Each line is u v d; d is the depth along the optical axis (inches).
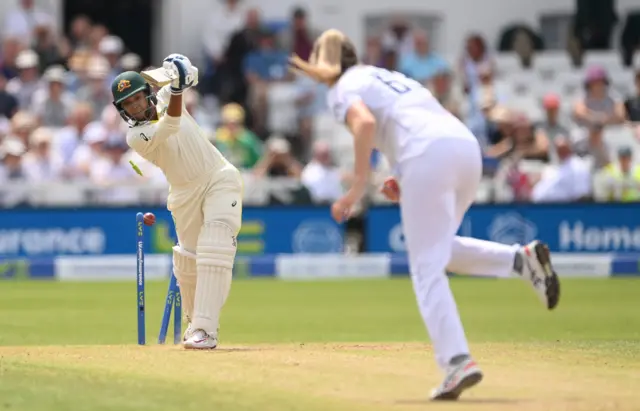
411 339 1237.7
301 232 2245.3
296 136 2556.6
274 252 2244.1
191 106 2285.9
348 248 2253.9
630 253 2246.6
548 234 2236.7
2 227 2209.6
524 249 845.8
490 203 2231.8
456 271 857.5
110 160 2257.6
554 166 2285.9
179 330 1062.4
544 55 2834.6
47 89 2421.3
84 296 1823.3
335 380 795.4
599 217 2237.9
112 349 989.2
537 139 2362.2
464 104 2593.5
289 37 2851.9
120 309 1603.1
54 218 2209.6
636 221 2239.2
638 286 2005.4
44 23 2647.6
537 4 3056.1
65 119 2418.8
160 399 726.5
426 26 3026.6
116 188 2239.2
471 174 755.4
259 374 819.4
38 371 839.1
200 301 998.4
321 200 2267.5
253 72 2659.9
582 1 2928.2
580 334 1279.5
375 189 2273.6
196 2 2891.2
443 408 697.0
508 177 2288.4
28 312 1562.5
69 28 2960.1
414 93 775.1
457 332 725.3
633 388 774.5
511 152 2337.6
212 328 997.2
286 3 2928.2
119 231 2214.6
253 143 2359.7
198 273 1001.5
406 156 753.0
